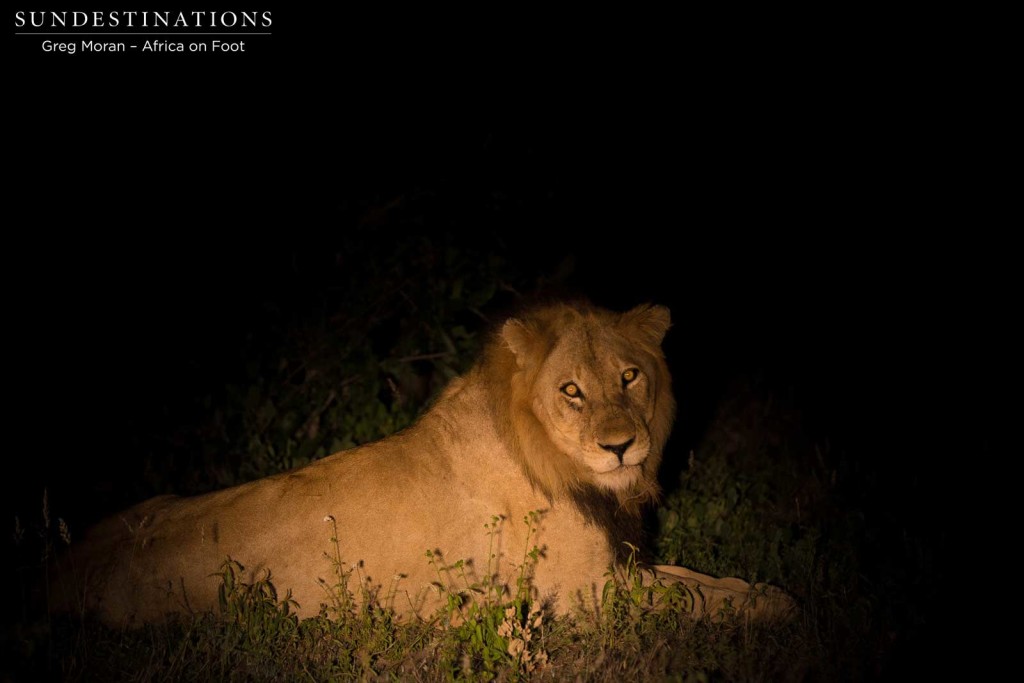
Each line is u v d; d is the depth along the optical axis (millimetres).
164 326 12695
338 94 16031
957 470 11016
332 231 12906
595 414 7504
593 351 7668
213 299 12867
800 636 7719
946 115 20453
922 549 8992
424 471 7977
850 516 9875
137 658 7324
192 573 7723
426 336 12648
